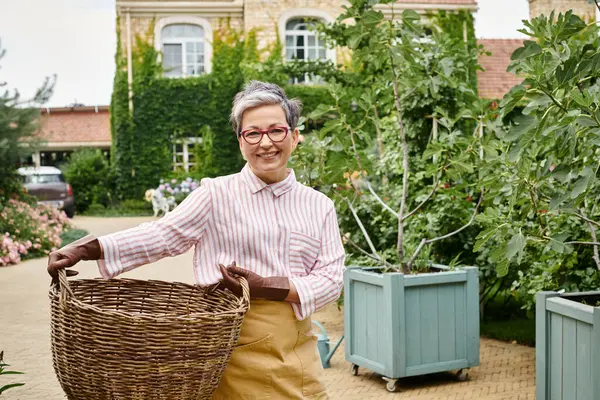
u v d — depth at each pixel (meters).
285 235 2.23
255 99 2.18
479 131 5.11
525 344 5.98
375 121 5.55
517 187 3.55
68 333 1.85
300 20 22.44
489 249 5.92
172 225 2.13
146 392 1.82
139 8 22.23
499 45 23.08
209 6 22.31
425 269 5.29
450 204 5.94
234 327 1.91
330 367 5.32
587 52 3.11
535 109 3.13
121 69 22.38
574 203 3.13
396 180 7.18
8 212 12.75
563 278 4.84
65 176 23.84
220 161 22.62
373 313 4.81
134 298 2.32
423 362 4.70
